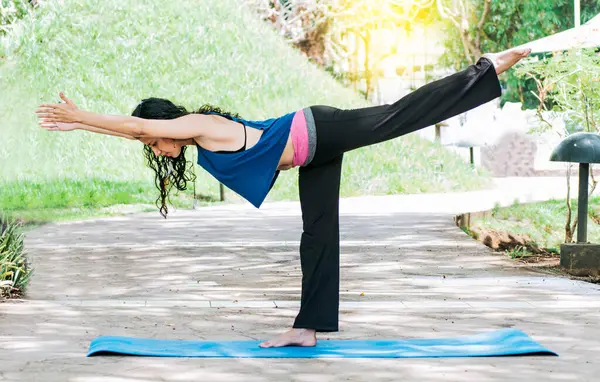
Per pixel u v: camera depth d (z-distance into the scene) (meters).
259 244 10.13
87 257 9.12
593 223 12.42
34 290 7.23
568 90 11.47
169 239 10.55
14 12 19.89
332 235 5.25
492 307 6.52
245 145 4.98
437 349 5.13
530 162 21.30
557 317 6.13
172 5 21.44
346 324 5.92
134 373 4.61
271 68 20.80
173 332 5.68
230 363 4.84
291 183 17.00
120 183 16.16
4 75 18.62
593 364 4.82
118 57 19.56
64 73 18.94
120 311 6.35
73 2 20.67
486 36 29.28
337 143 4.97
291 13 28.05
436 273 8.21
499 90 4.99
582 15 28.61
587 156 8.12
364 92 28.91
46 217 12.93
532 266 8.71
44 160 16.58
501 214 12.80
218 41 20.83
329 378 4.54
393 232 11.12
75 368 4.71
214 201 15.81
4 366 4.74
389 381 4.49
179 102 18.91
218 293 7.19
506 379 4.53
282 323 5.98
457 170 18.64
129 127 4.83
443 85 4.96
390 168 18.33
